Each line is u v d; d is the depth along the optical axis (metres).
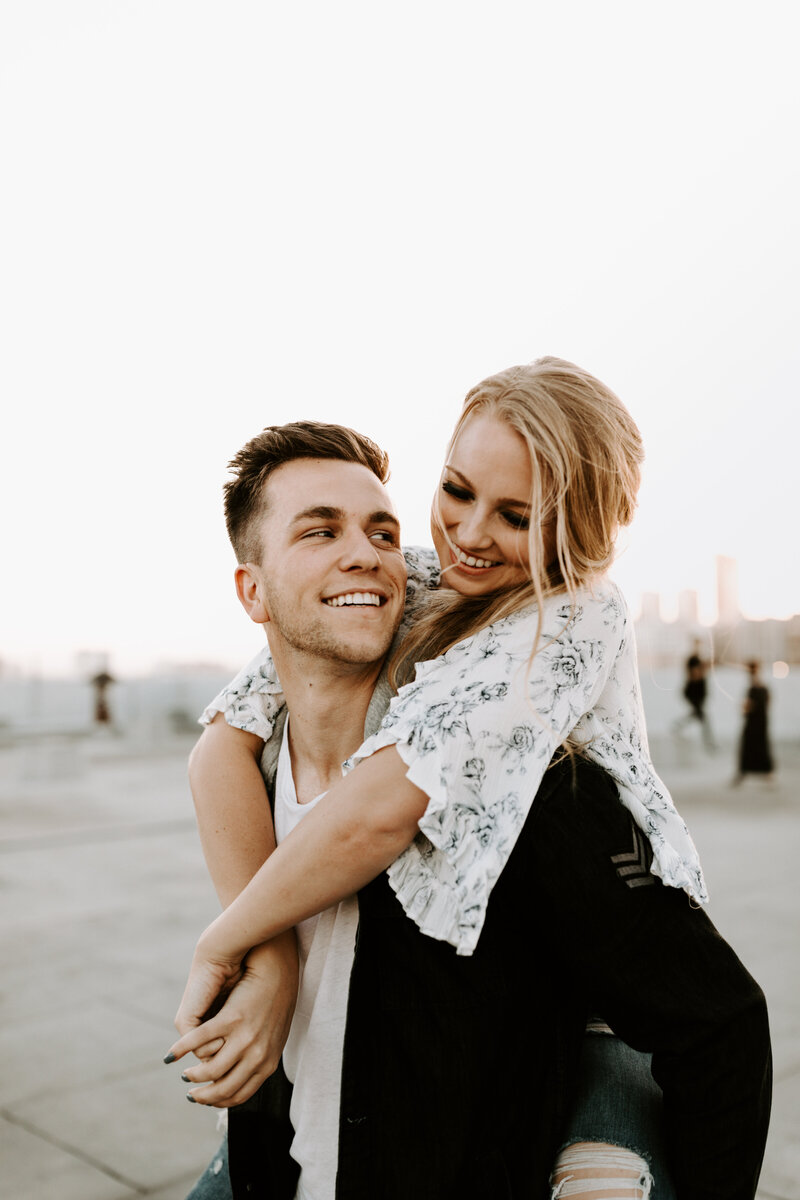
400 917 1.16
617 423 1.19
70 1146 3.24
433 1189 1.11
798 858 7.83
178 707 26.94
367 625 1.23
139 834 9.24
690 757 16.19
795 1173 3.00
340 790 1.11
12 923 5.97
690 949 1.12
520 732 1.11
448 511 1.23
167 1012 4.46
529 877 1.13
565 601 1.19
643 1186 1.15
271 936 1.15
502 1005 1.14
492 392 1.19
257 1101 1.32
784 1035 4.02
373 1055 1.15
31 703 28.17
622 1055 1.30
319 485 1.26
